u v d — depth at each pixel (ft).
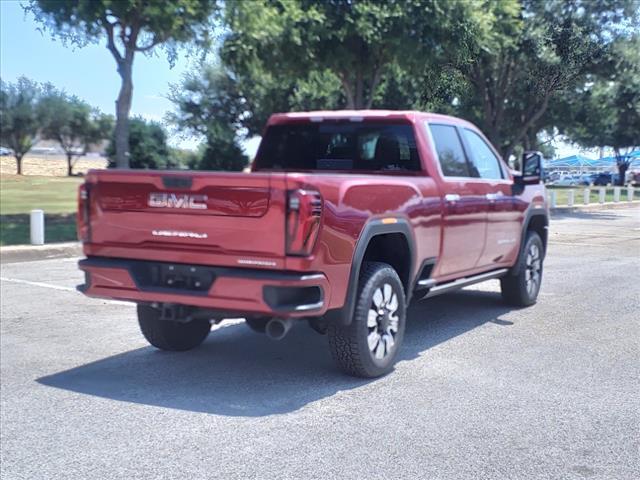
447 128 24.80
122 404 18.29
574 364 21.81
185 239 18.06
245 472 14.29
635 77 93.09
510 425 16.76
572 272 41.04
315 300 17.52
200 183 17.58
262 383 19.92
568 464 14.70
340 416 17.30
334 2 65.98
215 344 24.35
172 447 15.53
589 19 88.69
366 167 24.13
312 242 16.98
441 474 14.19
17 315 28.78
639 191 172.86
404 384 19.77
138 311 22.30
